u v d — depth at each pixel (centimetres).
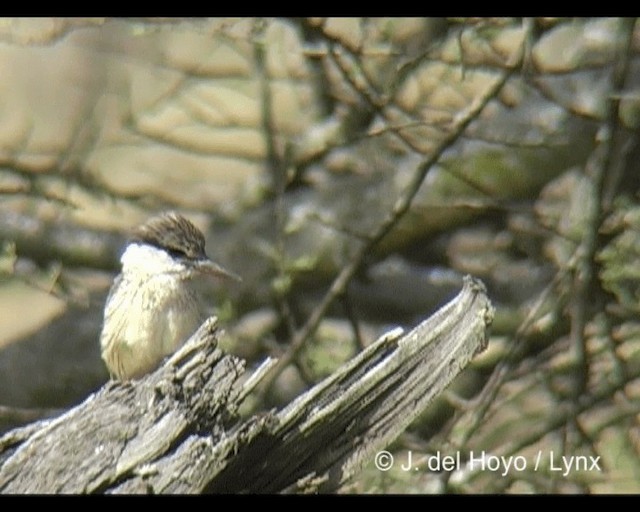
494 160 1449
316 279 1474
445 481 1241
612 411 1353
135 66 1630
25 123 1666
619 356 1321
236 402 712
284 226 1430
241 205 1511
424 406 727
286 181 1420
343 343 1389
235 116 1609
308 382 1319
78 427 708
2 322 1530
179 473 700
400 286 1479
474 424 1259
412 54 1373
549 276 1447
